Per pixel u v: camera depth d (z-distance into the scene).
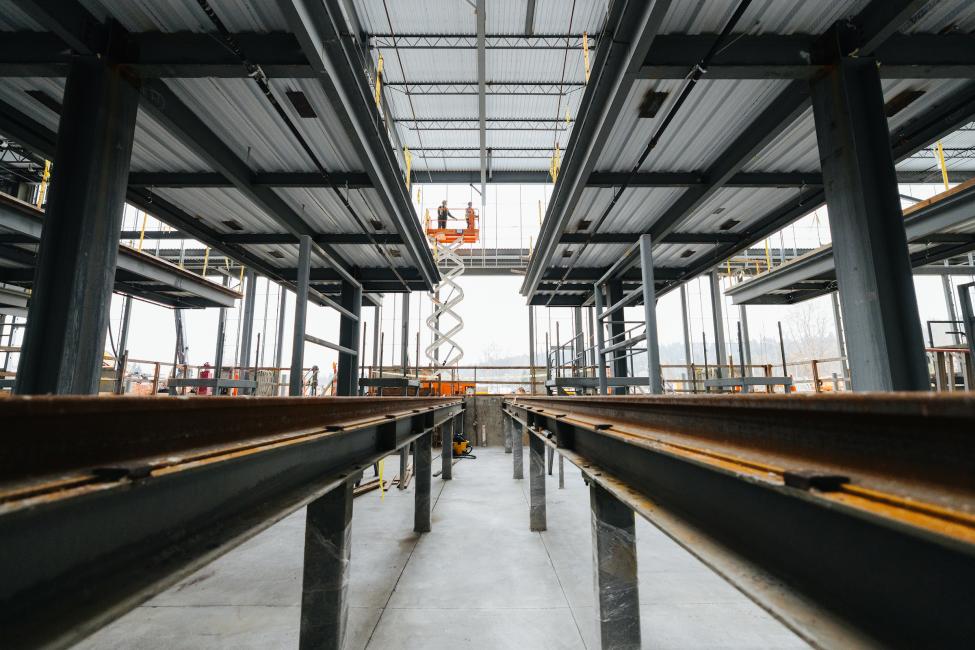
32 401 0.68
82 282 3.33
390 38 11.48
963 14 3.81
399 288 11.85
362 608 3.20
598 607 2.30
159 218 7.50
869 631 0.72
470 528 5.12
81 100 3.61
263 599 3.32
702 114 5.48
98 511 0.84
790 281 11.05
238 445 1.34
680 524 1.36
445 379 17.06
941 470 0.61
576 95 13.92
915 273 12.57
